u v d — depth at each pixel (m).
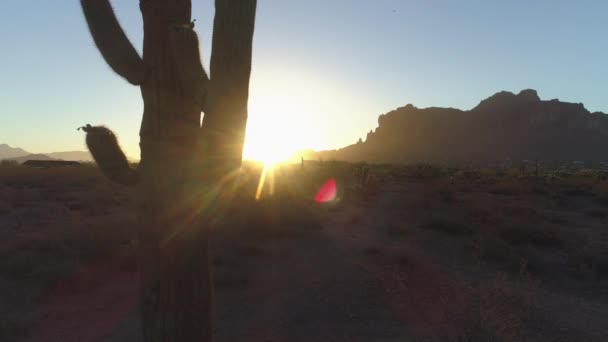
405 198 21.47
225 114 2.74
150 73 2.87
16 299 7.12
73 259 8.67
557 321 6.39
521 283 7.93
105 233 10.16
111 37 2.79
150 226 2.92
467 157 191.62
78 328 6.16
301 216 13.73
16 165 37.88
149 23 2.86
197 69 2.77
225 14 2.71
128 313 6.72
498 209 18.16
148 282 2.93
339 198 21.12
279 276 8.56
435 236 12.70
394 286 7.94
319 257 10.02
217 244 10.45
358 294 7.56
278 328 6.25
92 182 26.66
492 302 5.53
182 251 2.86
